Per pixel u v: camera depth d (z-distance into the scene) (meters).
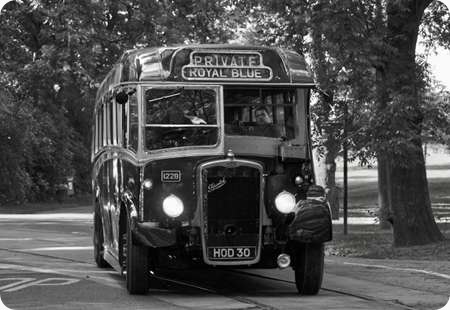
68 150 67.00
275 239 13.53
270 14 24.48
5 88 48.31
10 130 56.34
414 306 12.42
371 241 26.59
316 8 22.77
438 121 23.66
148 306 12.45
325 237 13.30
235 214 13.43
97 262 18.36
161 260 13.59
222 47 14.11
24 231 31.23
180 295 13.77
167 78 13.90
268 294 13.95
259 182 13.48
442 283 15.20
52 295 13.71
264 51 14.21
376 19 23.28
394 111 22.44
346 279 15.88
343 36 22.14
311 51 23.83
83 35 41.72
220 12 42.19
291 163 13.94
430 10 26.36
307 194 13.65
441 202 50.53
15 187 58.88
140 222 13.39
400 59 23.92
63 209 57.09
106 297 13.46
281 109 14.15
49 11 41.66
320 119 23.69
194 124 13.78
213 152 13.69
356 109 23.66
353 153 23.94
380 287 14.67
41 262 19.39
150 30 44.72
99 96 18.31
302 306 12.41
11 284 15.16
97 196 18.48
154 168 13.52
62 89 47.81
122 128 14.46
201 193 13.37
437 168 84.81
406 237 24.48
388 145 22.59
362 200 56.84
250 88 14.08
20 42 47.53
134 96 14.00
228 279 16.12
